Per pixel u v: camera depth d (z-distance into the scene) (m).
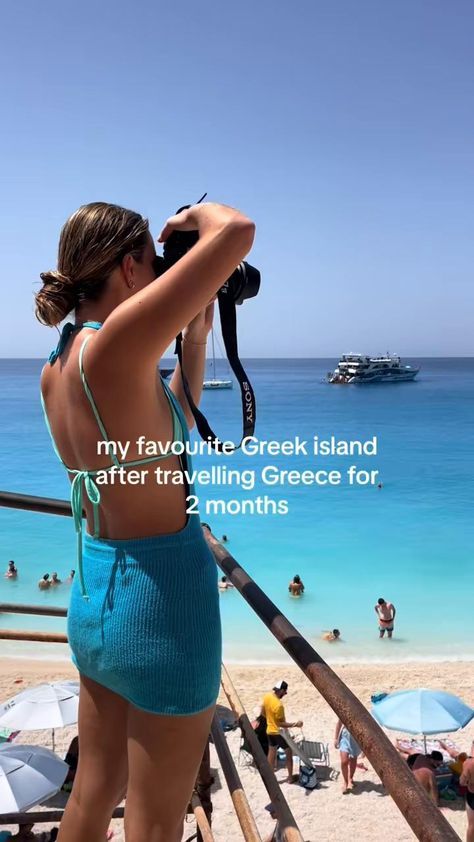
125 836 1.67
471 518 34.88
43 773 8.19
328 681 1.48
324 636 20.39
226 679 2.76
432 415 86.94
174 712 1.59
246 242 1.46
